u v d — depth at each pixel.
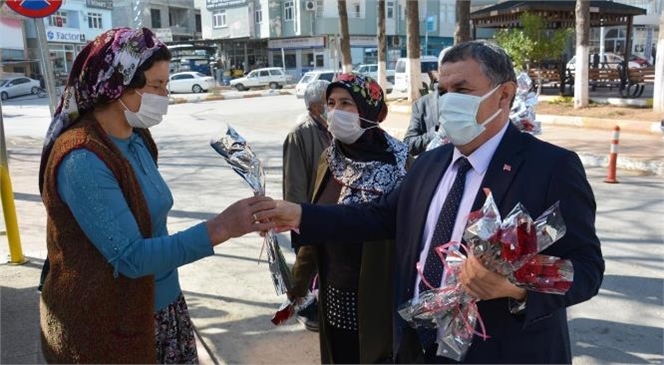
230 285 4.68
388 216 2.23
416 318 1.76
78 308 1.75
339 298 2.62
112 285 1.75
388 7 40.28
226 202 7.52
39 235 6.05
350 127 2.56
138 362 1.82
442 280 1.79
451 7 41.88
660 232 5.78
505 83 1.79
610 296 4.32
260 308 4.23
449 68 1.81
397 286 2.02
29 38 36.69
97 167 1.69
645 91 19.44
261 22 41.81
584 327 3.84
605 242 5.52
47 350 1.85
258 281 4.77
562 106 15.55
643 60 25.97
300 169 3.48
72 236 1.75
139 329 1.81
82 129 1.77
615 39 34.50
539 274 1.49
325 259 2.67
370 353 2.46
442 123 1.84
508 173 1.73
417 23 18.92
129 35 1.83
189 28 51.91
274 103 25.98
